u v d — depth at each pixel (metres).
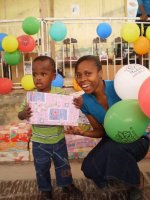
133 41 3.36
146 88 1.37
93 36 5.61
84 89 1.60
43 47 3.66
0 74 4.20
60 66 5.16
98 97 1.68
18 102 3.68
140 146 1.66
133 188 1.65
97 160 1.63
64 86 3.75
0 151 2.54
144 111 1.39
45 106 1.75
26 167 2.41
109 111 1.53
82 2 5.73
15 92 3.78
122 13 5.78
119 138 1.50
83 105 1.72
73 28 5.58
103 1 5.77
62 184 1.91
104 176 1.58
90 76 1.56
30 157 2.54
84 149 2.54
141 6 3.50
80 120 1.98
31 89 3.45
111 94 1.72
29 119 1.75
